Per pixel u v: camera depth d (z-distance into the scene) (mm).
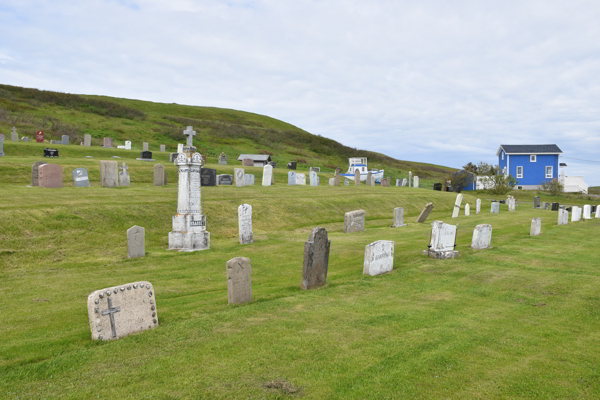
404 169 92375
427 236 22781
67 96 82875
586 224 28312
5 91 75312
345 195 35406
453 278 13336
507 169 68250
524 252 17562
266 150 77062
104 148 47375
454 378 6488
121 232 19875
